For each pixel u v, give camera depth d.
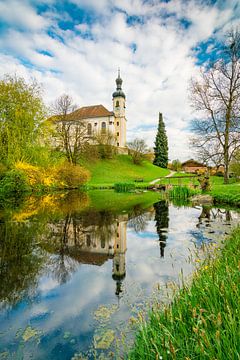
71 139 36.84
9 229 8.21
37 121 21.19
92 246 6.19
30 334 2.77
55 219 10.03
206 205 13.51
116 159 58.66
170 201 16.36
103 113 66.44
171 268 4.52
